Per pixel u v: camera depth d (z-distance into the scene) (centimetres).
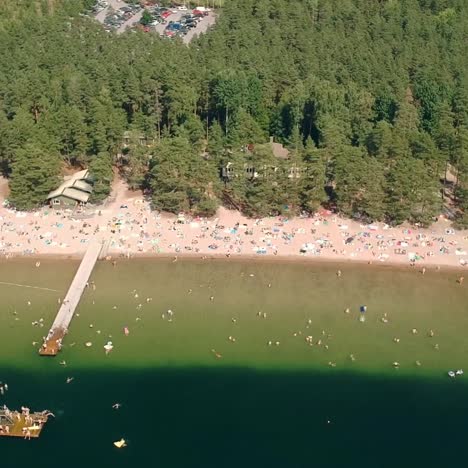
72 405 13375
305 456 12488
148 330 15600
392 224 19588
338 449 12656
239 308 16512
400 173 19212
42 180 19525
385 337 15750
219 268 17925
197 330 15688
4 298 16438
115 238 18725
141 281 17300
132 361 14612
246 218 19762
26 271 17450
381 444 12825
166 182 19350
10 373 14125
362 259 18375
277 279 17612
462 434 13112
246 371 14500
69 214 19550
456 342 15675
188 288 17150
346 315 16425
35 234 18738
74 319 15825
